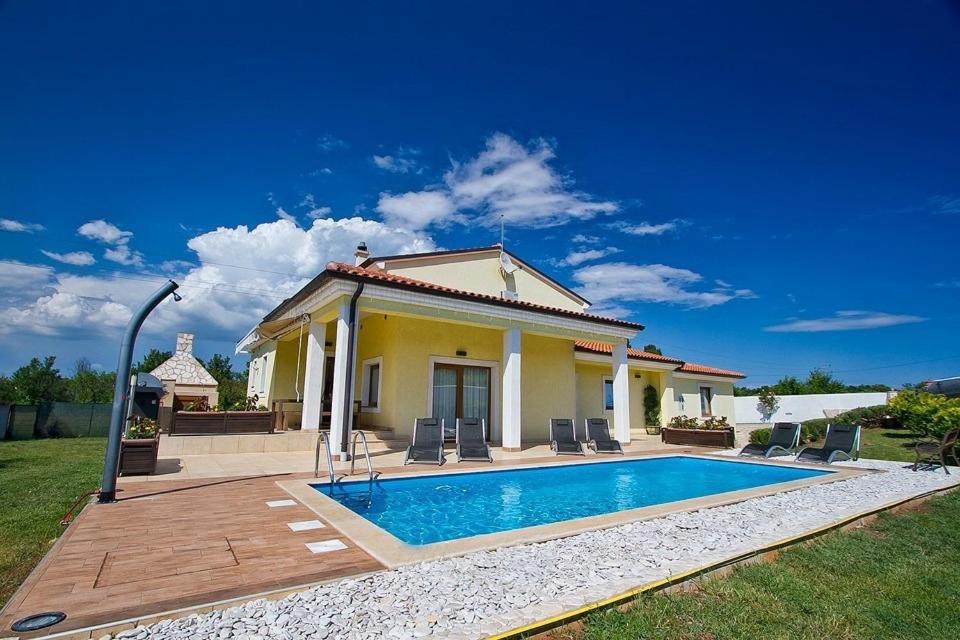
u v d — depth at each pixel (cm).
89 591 398
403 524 764
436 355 1694
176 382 2809
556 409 1962
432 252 1773
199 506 720
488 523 781
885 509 793
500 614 370
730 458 1439
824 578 490
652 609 396
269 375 2217
